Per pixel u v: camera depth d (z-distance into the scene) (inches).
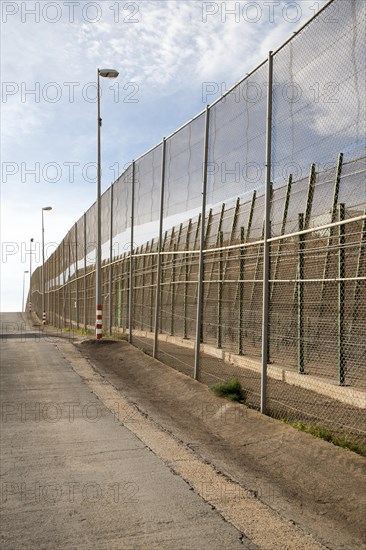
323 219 398.6
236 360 505.7
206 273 648.4
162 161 561.0
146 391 437.7
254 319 500.4
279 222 461.7
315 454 237.6
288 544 162.4
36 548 160.2
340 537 167.9
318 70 298.7
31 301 3496.6
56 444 278.2
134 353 625.3
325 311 398.0
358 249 368.8
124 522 178.7
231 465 242.8
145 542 163.3
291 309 451.5
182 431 305.0
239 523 177.9
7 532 172.1
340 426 279.7
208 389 390.6
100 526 175.6
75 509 190.5
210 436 296.4
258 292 507.5
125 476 226.5
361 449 237.0
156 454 259.0
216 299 581.3
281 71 333.7
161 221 558.6
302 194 426.9
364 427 275.4
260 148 358.0
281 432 274.1
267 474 230.5
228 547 160.1
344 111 280.2
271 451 255.3
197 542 163.5
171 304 756.0
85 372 533.3
